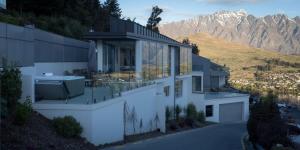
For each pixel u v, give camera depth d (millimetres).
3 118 14609
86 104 17578
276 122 23781
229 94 50688
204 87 59469
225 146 22891
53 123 16828
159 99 28406
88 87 22812
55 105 17531
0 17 21469
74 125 16953
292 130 35656
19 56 19797
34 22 35812
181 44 40625
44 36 26609
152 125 27797
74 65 33156
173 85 38125
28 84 17625
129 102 23047
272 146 22938
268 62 190875
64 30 38531
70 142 16031
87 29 44188
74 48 33188
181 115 38719
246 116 50219
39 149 13500
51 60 27906
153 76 32719
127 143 20312
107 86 21953
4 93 15391
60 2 45344
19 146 13055
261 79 135750
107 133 19219
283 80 135875
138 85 26016
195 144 22375
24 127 14898
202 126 36812
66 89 18891
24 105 15867
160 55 34844
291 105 75688
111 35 28797
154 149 19156
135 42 30203
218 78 67500
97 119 18062
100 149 17297
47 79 19188
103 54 30922
